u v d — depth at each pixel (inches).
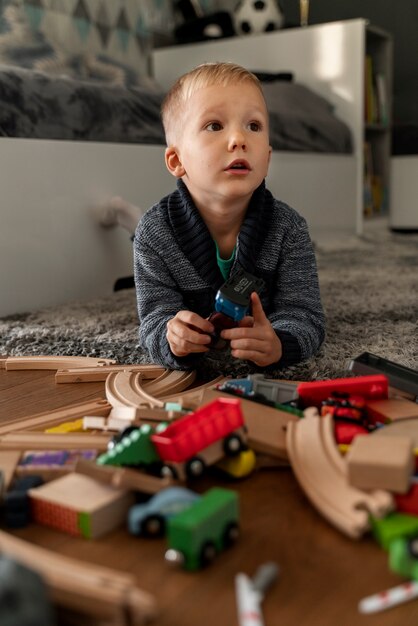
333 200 102.7
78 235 60.8
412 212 123.7
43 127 58.1
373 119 119.8
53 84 59.4
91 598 16.2
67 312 54.9
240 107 35.1
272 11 118.3
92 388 37.2
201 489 24.2
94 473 22.0
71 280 60.6
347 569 19.2
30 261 56.7
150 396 32.9
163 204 40.3
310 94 107.0
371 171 123.4
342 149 105.7
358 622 17.0
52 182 57.9
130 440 22.7
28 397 36.1
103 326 49.4
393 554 18.8
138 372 37.5
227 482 24.7
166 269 39.7
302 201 94.8
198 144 35.4
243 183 35.2
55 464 24.8
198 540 18.8
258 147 35.4
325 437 24.7
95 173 61.9
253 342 33.1
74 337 46.4
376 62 122.6
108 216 62.5
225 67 36.6
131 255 66.6
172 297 39.7
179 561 19.0
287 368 38.5
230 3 132.3
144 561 19.7
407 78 132.6
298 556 19.8
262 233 39.0
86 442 26.6
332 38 109.0
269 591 18.2
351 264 77.1
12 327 49.9
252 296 32.4
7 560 15.4
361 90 108.1
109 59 98.7
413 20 130.3
